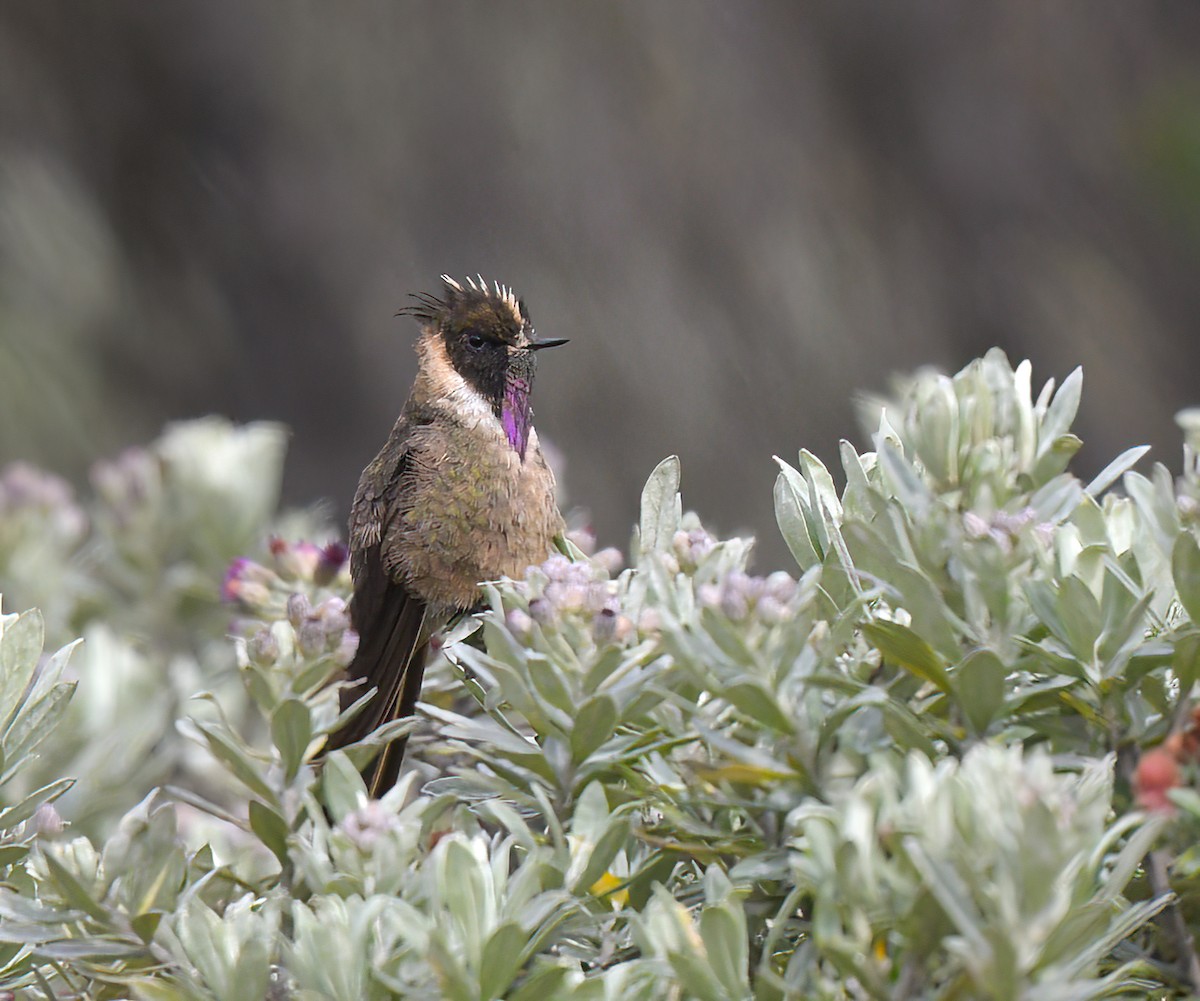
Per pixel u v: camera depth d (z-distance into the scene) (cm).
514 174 2031
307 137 2039
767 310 2070
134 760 695
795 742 403
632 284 2014
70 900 427
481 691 496
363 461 2014
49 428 1825
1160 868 388
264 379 2000
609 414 1958
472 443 802
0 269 1884
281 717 459
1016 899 318
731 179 2123
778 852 397
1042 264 2312
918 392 498
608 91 2103
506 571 809
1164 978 395
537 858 392
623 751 441
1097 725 412
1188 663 397
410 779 446
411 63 2053
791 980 367
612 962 431
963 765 354
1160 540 448
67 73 2009
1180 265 2439
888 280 2188
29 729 480
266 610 687
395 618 788
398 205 2028
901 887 338
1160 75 2567
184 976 410
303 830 460
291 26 2050
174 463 823
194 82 2028
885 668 440
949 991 332
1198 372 2378
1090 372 2281
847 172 2236
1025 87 2392
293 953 389
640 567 496
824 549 476
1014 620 418
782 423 2019
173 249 2011
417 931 375
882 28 2322
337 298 2023
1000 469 483
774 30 2259
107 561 818
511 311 833
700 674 409
